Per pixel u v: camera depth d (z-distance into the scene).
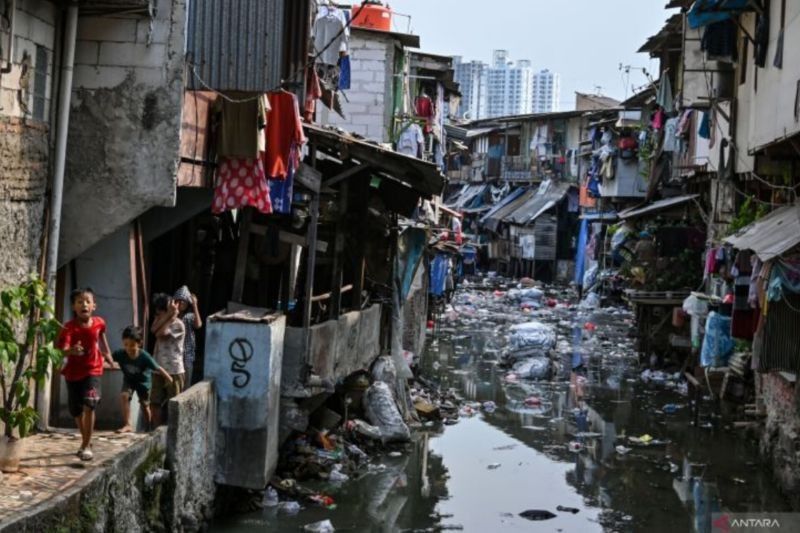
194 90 11.54
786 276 12.93
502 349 28.52
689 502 13.77
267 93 12.41
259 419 11.32
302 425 12.90
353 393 16.41
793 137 14.45
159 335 11.24
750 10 17.75
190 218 13.40
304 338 13.03
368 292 18.48
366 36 24.59
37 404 10.46
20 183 9.87
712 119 22.61
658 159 32.75
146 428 10.73
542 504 13.52
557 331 34.00
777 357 13.46
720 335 19.06
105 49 11.02
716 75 21.89
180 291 11.68
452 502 13.35
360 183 16.62
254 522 11.69
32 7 10.01
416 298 23.03
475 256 60.22
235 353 11.35
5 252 9.65
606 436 17.94
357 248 16.78
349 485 13.80
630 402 21.36
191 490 10.52
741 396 18.80
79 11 10.91
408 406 18.47
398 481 14.20
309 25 14.02
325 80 18.64
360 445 15.77
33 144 10.16
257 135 12.35
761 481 14.93
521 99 192.00
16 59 9.70
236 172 12.59
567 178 54.50
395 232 18.75
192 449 10.50
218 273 15.48
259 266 15.27
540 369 24.55
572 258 54.22
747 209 19.91
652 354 25.69
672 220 29.42
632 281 29.17
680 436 18.03
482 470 15.22
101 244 11.44
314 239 13.66
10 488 8.37
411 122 25.67
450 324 35.97
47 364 8.77
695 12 17.98
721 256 21.59
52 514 7.78
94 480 8.53
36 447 9.72
